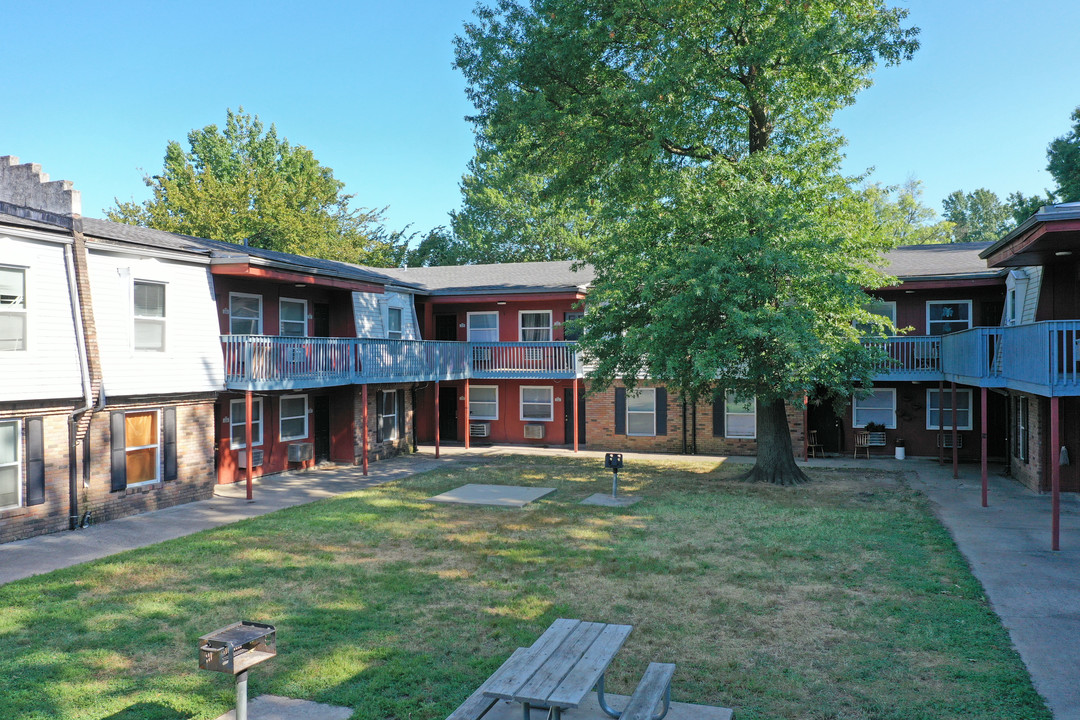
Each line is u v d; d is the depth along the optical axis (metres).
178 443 16.91
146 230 18.30
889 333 24.38
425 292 27.88
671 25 18.30
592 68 19.44
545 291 26.67
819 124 20.27
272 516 15.54
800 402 19.30
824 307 18.02
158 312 16.48
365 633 8.66
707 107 19.27
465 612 9.40
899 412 24.72
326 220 50.91
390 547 12.80
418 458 25.36
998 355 16.39
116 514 15.29
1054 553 12.19
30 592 10.32
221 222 42.62
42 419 13.87
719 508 16.17
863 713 6.66
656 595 10.05
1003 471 21.59
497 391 29.62
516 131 19.69
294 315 22.22
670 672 6.71
